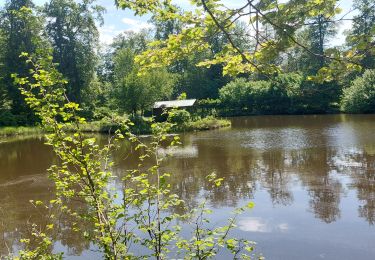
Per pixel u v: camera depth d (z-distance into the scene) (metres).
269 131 33.06
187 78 65.44
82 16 54.06
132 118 39.00
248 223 10.85
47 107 4.29
